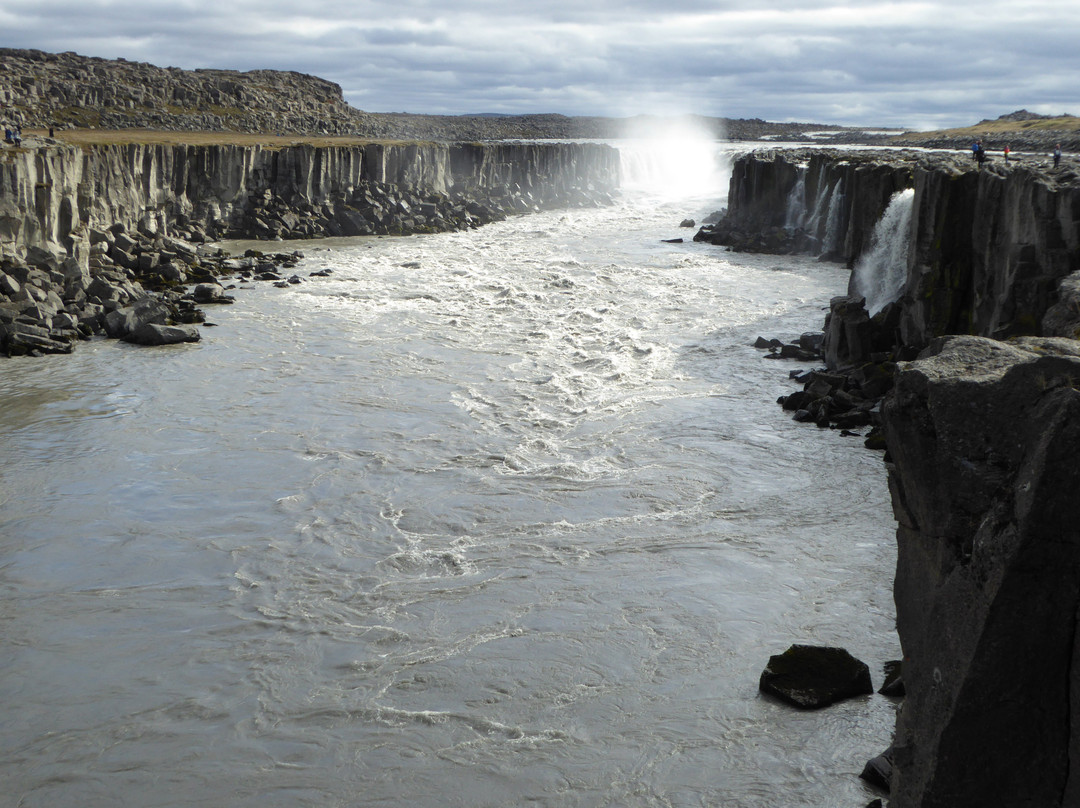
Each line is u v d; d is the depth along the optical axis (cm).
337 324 4881
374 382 3850
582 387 3806
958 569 949
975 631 905
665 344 4491
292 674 1866
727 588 2186
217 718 1725
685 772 1554
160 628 2034
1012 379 920
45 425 3300
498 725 1694
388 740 1658
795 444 3148
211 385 3794
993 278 3372
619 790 1518
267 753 1630
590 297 5612
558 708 1741
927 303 3609
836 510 2623
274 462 2977
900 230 4456
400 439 3191
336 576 2266
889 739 1612
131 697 1789
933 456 983
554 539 2459
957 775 928
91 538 2453
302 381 3856
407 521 2569
